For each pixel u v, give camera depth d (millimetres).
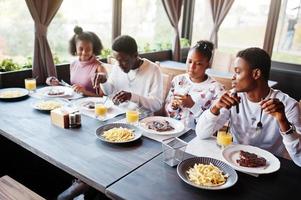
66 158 1216
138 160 1229
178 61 4410
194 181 1064
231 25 4672
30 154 2219
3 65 2336
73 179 2172
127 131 1474
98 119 1693
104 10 3271
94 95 2207
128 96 1818
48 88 2234
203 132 1458
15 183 1442
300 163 1234
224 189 1033
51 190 2139
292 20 4238
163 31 4371
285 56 4434
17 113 1719
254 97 1427
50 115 1704
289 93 4359
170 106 1879
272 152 1484
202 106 1756
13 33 2494
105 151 1298
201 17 4902
